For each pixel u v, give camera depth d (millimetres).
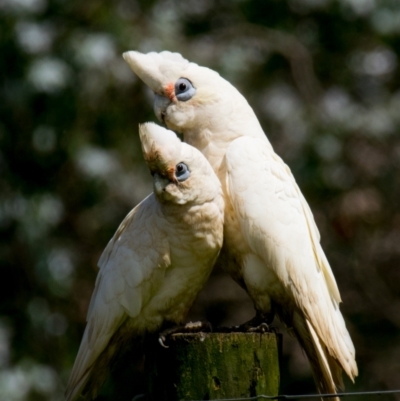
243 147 7625
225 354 6461
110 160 13336
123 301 7285
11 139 13234
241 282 7922
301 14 14766
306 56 14578
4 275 13430
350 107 14234
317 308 7555
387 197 14469
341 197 14305
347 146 14352
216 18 14836
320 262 7773
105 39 13062
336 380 7828
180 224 7117
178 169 6992
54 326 13500
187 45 14008
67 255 13547
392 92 14711
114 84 13234
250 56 14281
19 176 13383
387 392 6473
